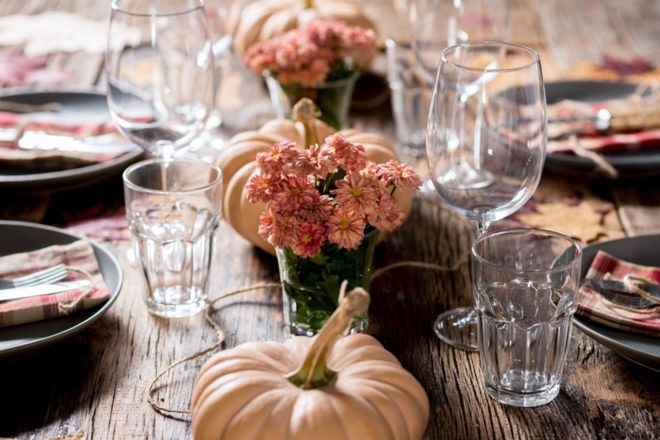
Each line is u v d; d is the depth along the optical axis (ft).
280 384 2.41
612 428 2.66
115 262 3.32
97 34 6.43
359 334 2.68
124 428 2.63
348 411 2.31
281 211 2.73
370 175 2.79
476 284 2.68
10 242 3.48
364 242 2.91
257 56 4.61
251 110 5.24
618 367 2.96
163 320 3.24
